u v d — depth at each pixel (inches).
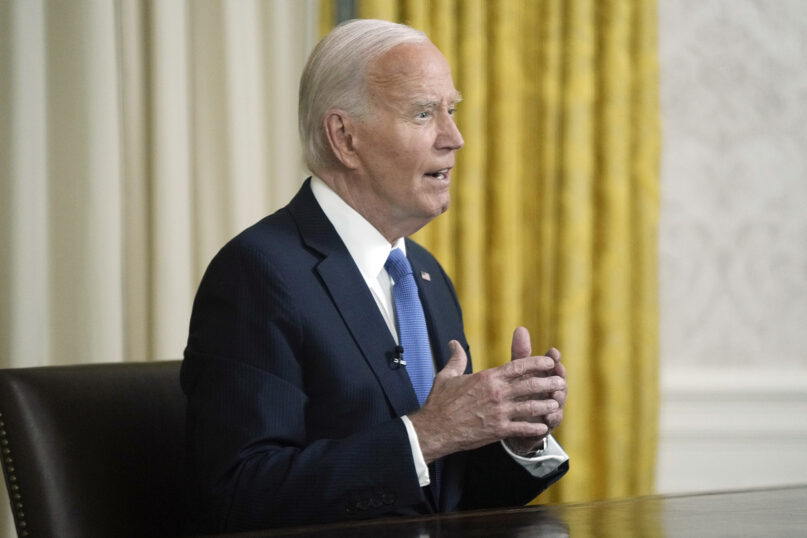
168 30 197.5
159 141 197.3
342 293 113.6
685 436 235.8
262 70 209.2
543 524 85.4
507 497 121.4
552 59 218.2
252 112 207.5
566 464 121.1
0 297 190.5
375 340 113.9
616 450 220.1
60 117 194.5
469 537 78.7
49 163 194.7
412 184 119.6
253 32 207.8
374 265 120.6
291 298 108.5
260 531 83.2
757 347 243.6
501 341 214.5
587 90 218.7
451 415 101.6
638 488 222.2
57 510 105.7
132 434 115.7
